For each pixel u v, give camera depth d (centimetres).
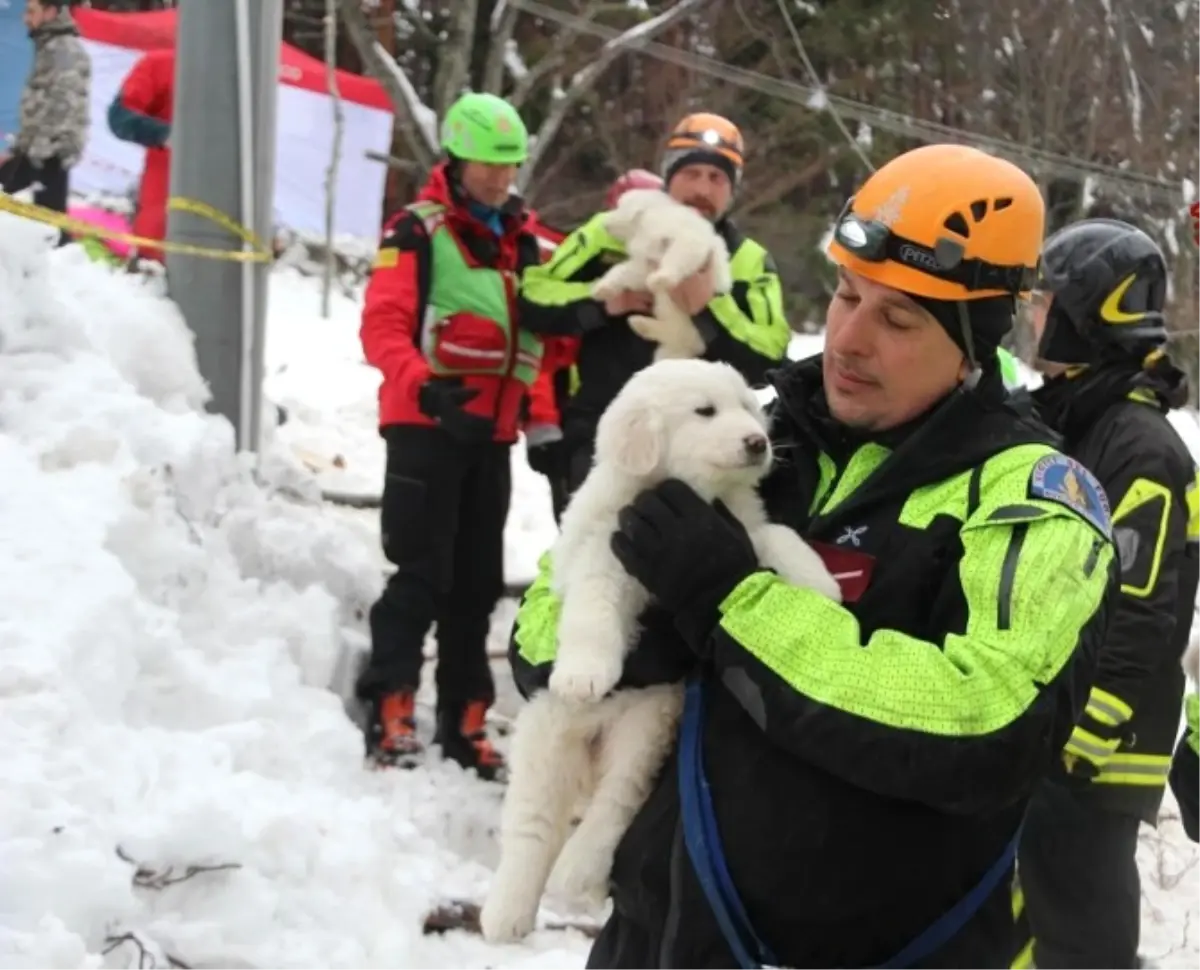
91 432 419
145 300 520
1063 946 331
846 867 188
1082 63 1819
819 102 1673
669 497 199
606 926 225
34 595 333
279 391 944
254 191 538
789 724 181
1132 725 327
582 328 481
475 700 512
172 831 296
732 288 492
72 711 310
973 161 202
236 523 490
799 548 206
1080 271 333
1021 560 184
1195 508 330
